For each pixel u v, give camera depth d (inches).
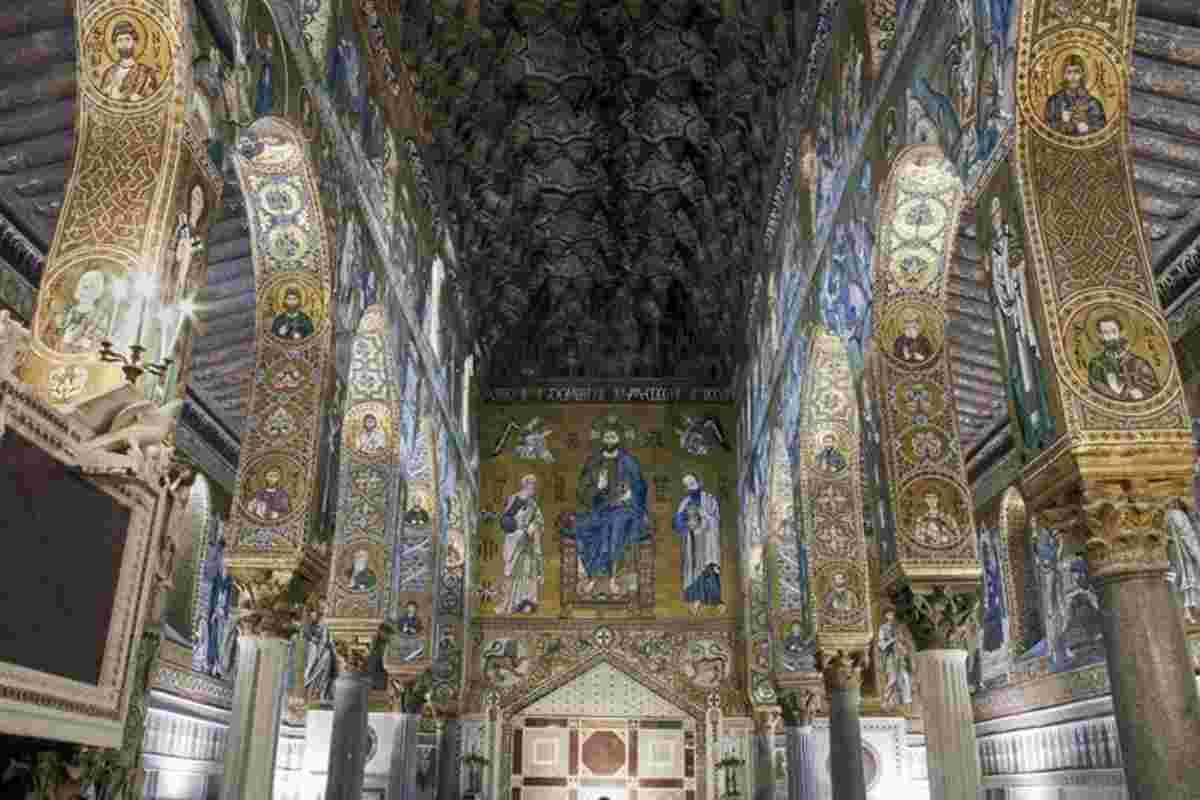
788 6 698.8
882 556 466.6
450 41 762.8
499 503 1131.9
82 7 280.1
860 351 502.6
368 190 577.6
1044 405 289.0
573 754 1043.3
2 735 205.8
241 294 687.7
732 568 1099.9
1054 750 676.1
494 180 968.9
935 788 425.4
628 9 852.0
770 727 980.6
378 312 599.2
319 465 453.7
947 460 452.4
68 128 482.9
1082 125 302.5
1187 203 500.4
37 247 528.1
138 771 260.5
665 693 1056.8
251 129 420.5
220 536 797.9
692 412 1161.4
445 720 993.5
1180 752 249.1
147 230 267.1
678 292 1184.2
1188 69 436.8
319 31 482.6
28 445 194.1
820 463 641.6
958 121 358.3
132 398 228.2
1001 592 771.4
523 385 1177.4
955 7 361.7
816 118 628.7
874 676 959.6
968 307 648.4
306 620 474.6
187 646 729.6
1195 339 506.3
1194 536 505.7
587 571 1103.6
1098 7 301.1
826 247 592.4
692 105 919.0
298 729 960.3
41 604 198.8
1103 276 289.6
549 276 1157.7
